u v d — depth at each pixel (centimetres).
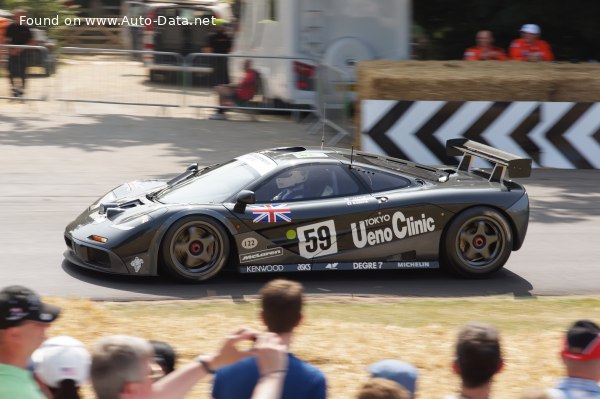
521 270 1402
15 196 1758
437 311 1183
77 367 542
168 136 2425
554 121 2166
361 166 1349
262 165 1341
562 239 1584
